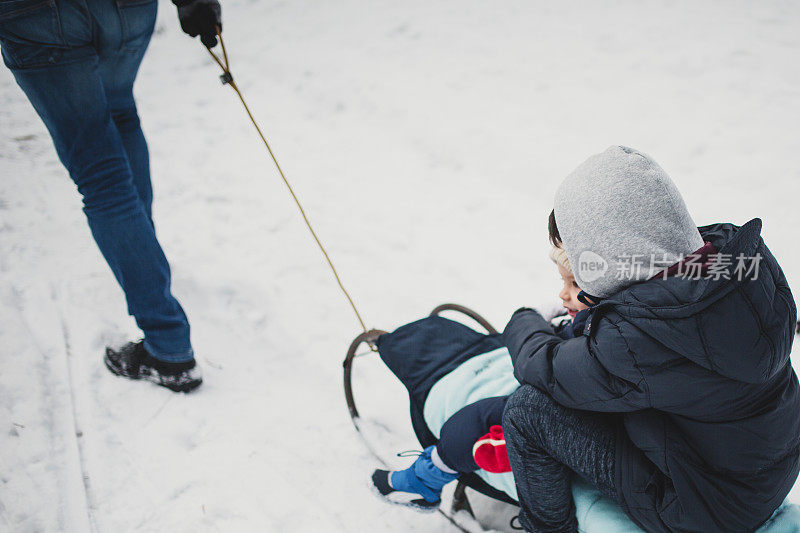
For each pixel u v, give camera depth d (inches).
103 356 99.7
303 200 151.9
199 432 90.4
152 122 188.4
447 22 235.6
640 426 52.1
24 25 71.2
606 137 164.1
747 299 43.6
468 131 172.2
